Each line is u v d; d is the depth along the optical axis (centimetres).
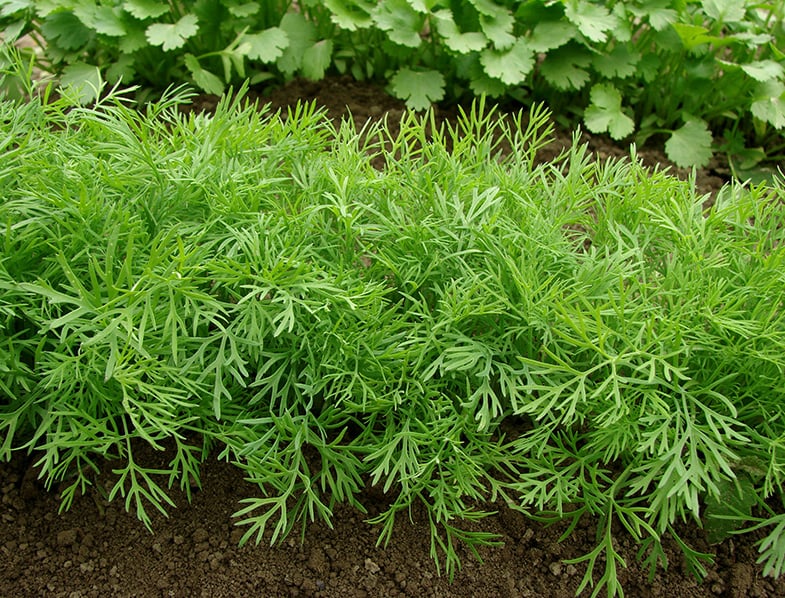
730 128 92
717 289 59
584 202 69
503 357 60
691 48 87
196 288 58
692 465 57
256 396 58
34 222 59
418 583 60
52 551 60
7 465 63
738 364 60
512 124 90
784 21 91
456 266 62
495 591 60
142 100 89
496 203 62
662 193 65
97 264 54
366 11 88
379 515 62
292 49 90
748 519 60
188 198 61
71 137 62
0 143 59
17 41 99
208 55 88
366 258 67
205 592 59
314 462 63
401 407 60
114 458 62
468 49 84
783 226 65
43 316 59
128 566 60
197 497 62
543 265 61
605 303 58
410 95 88
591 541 62
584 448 60
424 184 64
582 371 61
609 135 90
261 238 60
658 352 60
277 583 60
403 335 59
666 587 60
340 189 61
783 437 58
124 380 55
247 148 64
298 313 59
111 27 85
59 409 58
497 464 60
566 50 87
